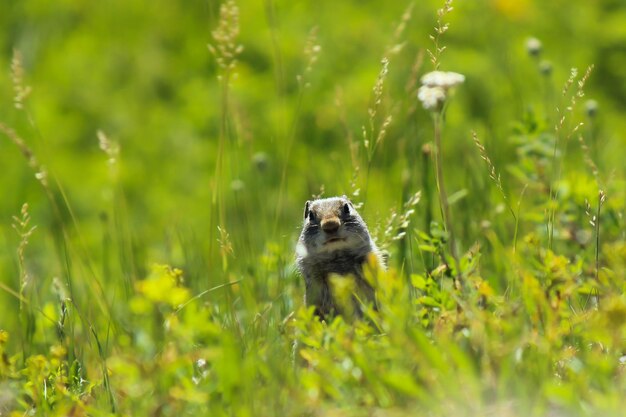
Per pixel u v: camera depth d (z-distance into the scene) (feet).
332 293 31.76
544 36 76.59
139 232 59.11
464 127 63.52
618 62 76.02
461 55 70.44
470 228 38.34
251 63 82.38
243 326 32.01
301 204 57.47
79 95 90.22
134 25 94.79
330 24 80.84
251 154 45.91
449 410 20.81
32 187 77.30
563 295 24.47
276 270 35.58
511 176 44.93
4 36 94.99
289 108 72.13
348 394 22.38
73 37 94.22
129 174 77.05
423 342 21.79
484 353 22.21
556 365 23.49
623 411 19.98
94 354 29.25
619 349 23.34
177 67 90.89
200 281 37.96
